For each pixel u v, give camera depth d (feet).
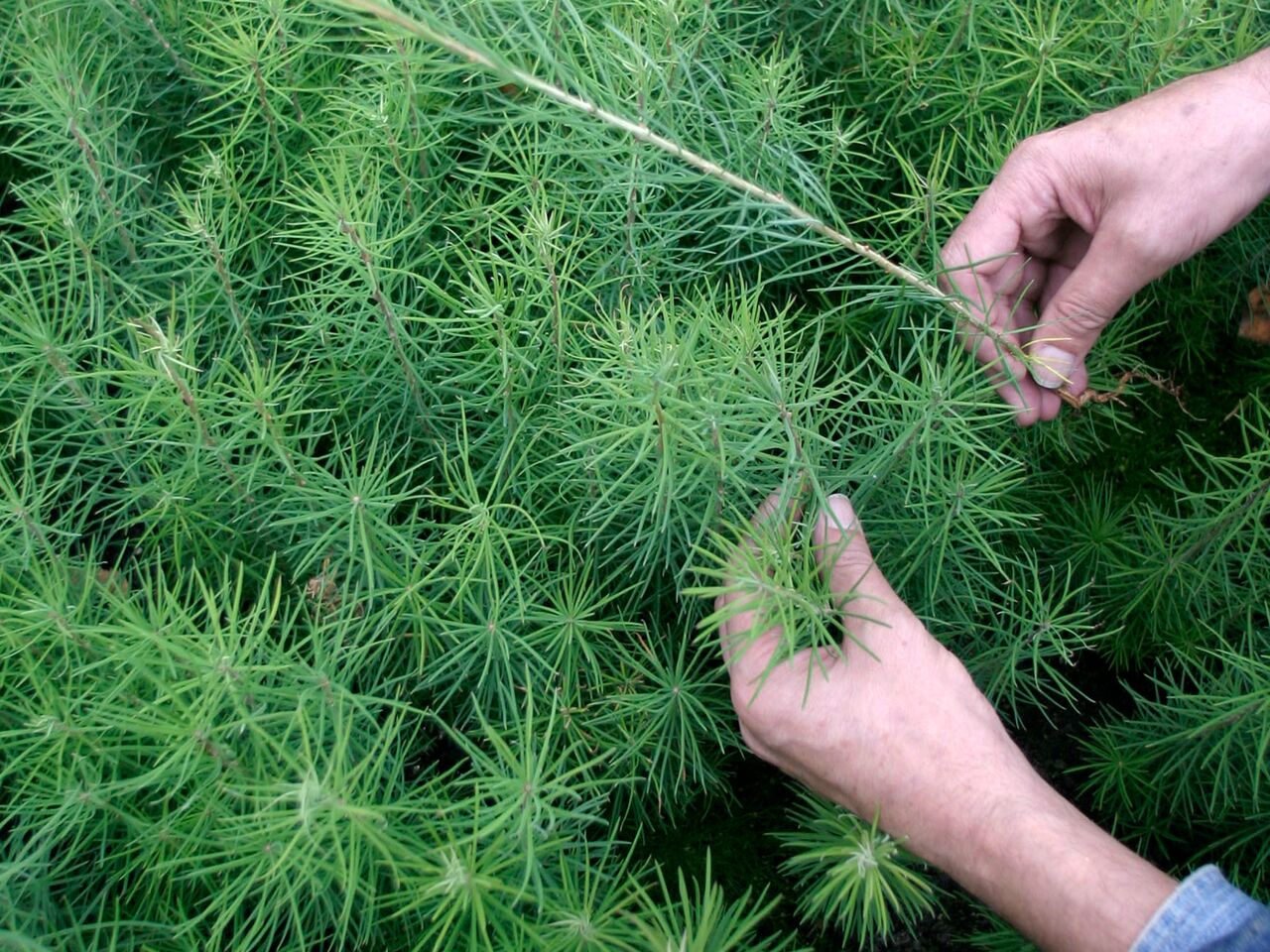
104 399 1.62
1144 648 1.92
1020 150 1.70
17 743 1.40
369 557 1.42
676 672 1.51
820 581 1.42
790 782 1.75
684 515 1.50
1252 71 1.62
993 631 1.78
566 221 1.81
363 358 1.65
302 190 1.73
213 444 1.50
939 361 1.87
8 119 1.81
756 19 2.00
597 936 1.21
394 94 1.70
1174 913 1.16
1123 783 1.69
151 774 1.25
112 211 1.73
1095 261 1.68
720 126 1.61
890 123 2.03
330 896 1.41
